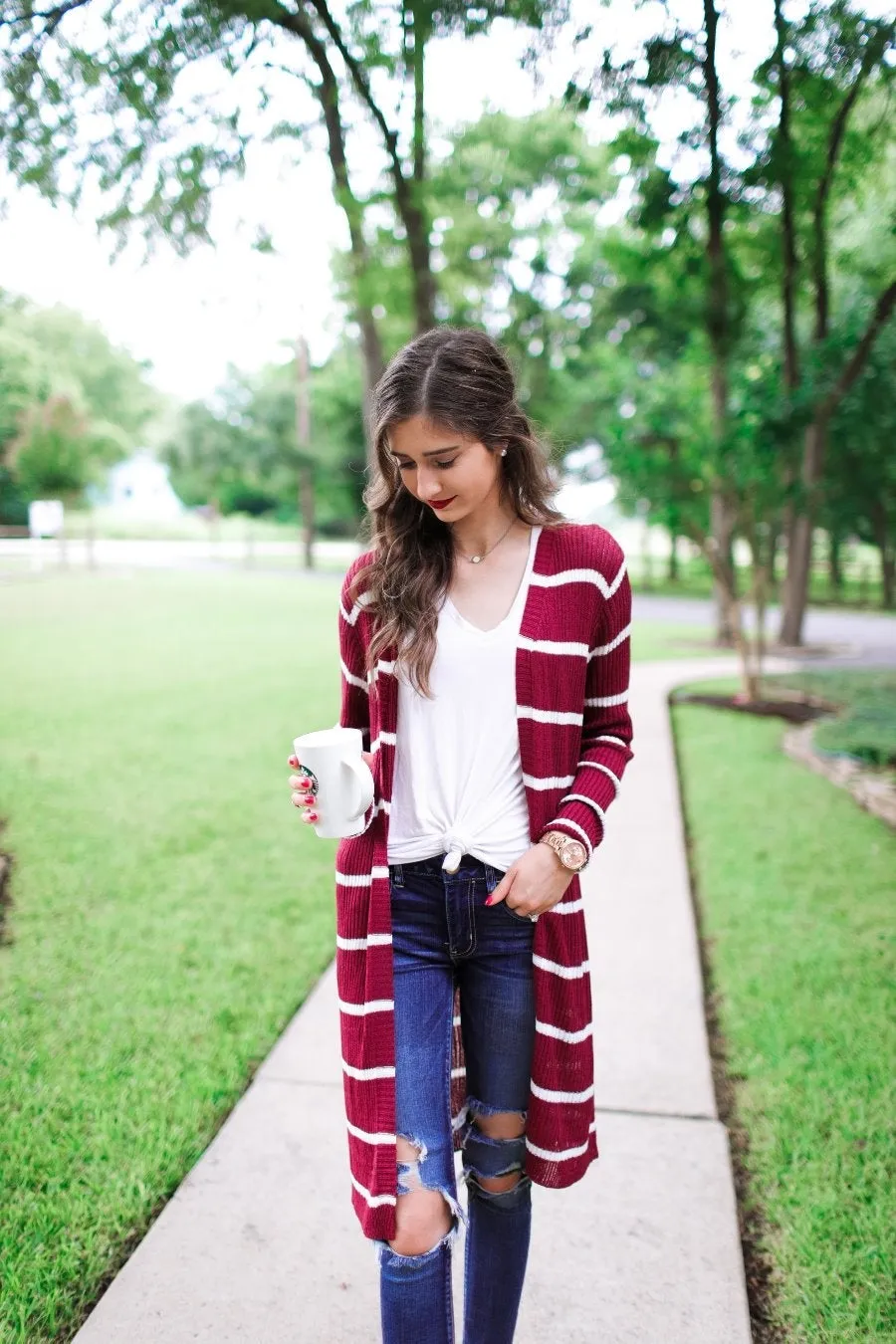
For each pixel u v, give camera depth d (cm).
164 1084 249
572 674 139
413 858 143
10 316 2044
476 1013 145
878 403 1263
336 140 719
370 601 145
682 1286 180
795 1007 288
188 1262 186
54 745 634
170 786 538
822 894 379
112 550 3431
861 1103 237
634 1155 218
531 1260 187
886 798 480
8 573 2184
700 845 445
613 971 310
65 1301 179
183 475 3603
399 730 144
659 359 1684
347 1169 214
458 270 1072
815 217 1009
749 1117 235
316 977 311
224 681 880
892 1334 171
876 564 3378
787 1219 200
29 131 604
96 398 3744
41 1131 229
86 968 318
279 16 617
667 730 686
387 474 143
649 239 970
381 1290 134
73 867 412
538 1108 142
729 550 818
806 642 1395
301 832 461
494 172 1115
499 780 141
